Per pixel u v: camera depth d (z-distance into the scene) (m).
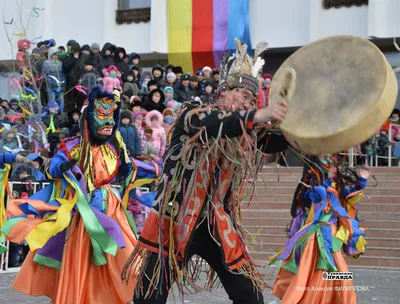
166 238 3.94
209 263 4.12
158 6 22.05
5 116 14.02
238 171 3.91
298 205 6.57
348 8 20.42
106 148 6.32
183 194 3.89
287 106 3.46
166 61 22.61
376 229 12.53
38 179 10.12
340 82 3.64
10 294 7.75
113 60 15.83
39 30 22.50
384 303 7.59
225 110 3.65
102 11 22.94
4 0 22.34
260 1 21.53
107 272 5.94
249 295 4.02
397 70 3.83
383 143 16.92
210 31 21.69
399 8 19.77
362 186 6.52
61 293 5.79
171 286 4.02
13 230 5.79
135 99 14.32
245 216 13.87
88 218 5.81
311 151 3.60
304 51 3.88
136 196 6.64
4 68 21.61
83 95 14.84
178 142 3.92
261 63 3.99
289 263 6.33
